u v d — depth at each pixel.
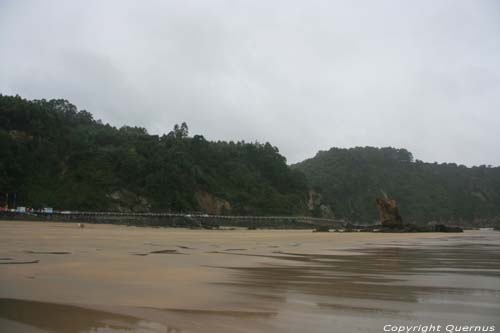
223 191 125.88
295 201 144.50
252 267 16.95
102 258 18.39
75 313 8.76
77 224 62.62
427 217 199.12
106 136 122.19
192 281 12.94
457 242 39.69
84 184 96.69
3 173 85.69
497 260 20.97
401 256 23.09
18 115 99.62
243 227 101.44
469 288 12.34
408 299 10.67
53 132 105.62
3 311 8.78
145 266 16.05
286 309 9.45
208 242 33.22
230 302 10.05
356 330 7.95
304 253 24.47
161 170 109.31
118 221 78.06
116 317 8.54
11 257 17.52
